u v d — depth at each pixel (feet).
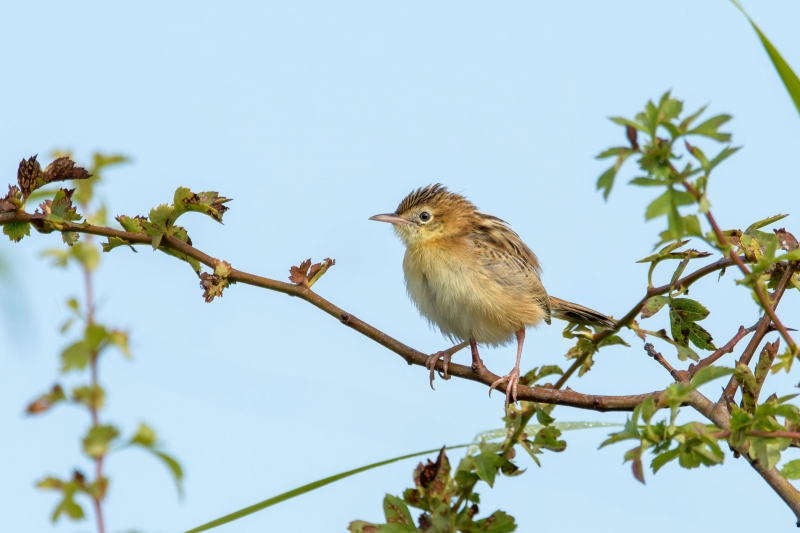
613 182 17.57
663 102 17.71
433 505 21.71
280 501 21.16
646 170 18.04
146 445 13.51
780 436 21.33
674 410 19.98
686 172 17.84
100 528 13.24
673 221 18.03
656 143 17.78
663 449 20.20
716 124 17.56
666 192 17.98
